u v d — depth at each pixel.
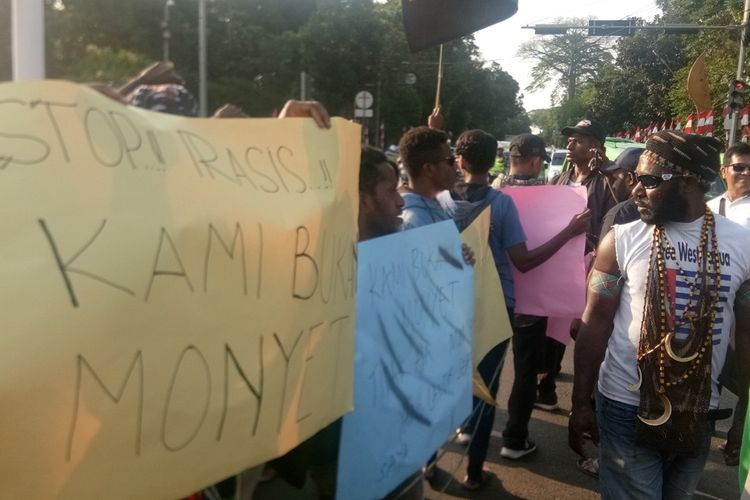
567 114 73.38
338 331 1.57
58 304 0.96
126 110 1.14
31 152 0.98
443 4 3.19
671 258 2.34
